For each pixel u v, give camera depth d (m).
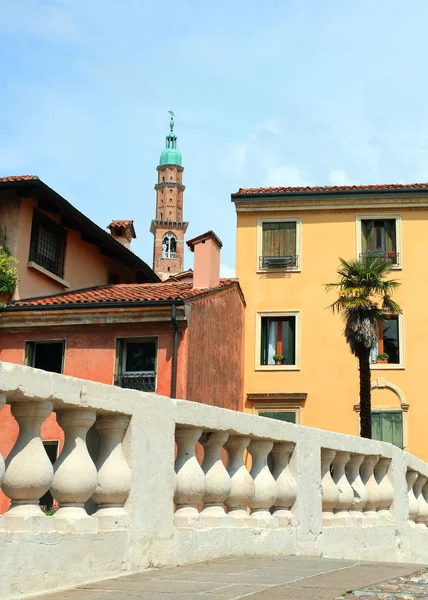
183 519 7.69
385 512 11.75
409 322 33.41
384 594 5.94
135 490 6.96
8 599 5.46
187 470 7.80
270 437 8.98
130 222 36.28
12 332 25.70
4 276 25.67
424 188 33.94
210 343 27.48
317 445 9.96
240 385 32.75
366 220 34.56
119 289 28.88
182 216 163.75
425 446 32.28
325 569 7.30
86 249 31.47
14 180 25.89
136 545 6.89
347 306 28.64
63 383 6.11
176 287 28.50
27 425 5.93
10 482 5.80
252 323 34.06
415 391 32.78
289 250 34.66
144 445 7.12
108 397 6.66
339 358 33.28
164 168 163.88
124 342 25.22
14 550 5.57
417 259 33.84
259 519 8.78
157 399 7.34
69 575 6.08
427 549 13.08
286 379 33.38
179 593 5.85
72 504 6.37
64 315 25.19
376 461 11.50
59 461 6.35
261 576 6.75
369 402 28.38
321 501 9.97
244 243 34.91
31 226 27.41
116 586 6.14
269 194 34.81
